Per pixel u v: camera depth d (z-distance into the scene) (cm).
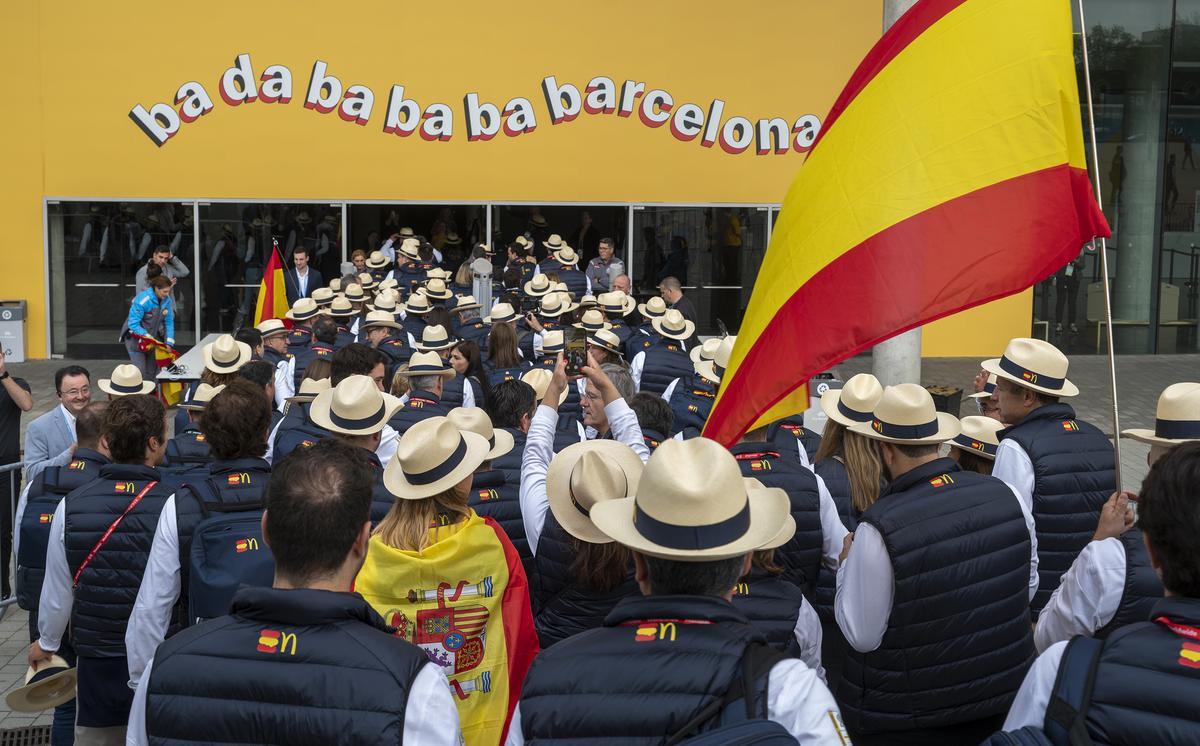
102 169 1983
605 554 370
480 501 460
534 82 2041
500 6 2019
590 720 234
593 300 1385
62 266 1997
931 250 418
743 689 231
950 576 375
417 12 2006
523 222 2072
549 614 392
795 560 434
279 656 254
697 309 2108
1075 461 514
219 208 2011
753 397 441
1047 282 2119
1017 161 417
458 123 2036
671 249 2094
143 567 464
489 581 371
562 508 372
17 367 1930
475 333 1327
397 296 1361
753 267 2108
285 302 1702
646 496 250
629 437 425
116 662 472
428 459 366
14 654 731
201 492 415
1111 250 2119
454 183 2048
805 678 235
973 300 414
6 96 1959
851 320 423
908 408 399
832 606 489
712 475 247
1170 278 2120
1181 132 2094
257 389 441
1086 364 2023
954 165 421
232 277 2023
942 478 391
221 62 1984
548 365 984
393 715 247
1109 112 2089
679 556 243
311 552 267
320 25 1994
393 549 365
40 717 636
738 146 2081
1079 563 347
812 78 2075
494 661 369
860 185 431
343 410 508
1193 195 2103
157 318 1538
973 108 422
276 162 2012
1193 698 230
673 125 2069
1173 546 250
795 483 434
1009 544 387
